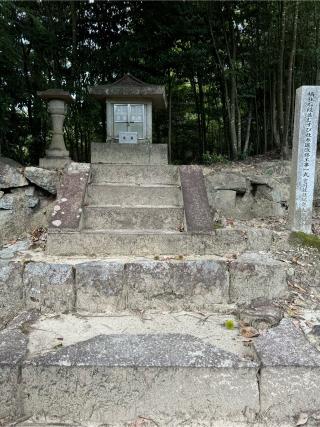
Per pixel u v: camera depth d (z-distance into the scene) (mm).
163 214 3100
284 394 1640
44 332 2006
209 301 2377
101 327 2086
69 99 4492
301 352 1753
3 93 5504
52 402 1667
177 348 1824
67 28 7492
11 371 1637
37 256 2598
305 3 5824
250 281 2398
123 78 5285
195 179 3525
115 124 5227
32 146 7277
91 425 1648
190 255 2689
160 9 6883
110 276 2320
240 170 4562
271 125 7105
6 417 1642
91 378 1653
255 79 7055
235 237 2811
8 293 2312
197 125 9586
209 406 1665
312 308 2350
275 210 4102
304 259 2826
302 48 6328
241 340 1932
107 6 7375
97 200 3383
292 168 3283
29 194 3400
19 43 6402
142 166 3791
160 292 2354
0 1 4758
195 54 6828
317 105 3092
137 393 1663
